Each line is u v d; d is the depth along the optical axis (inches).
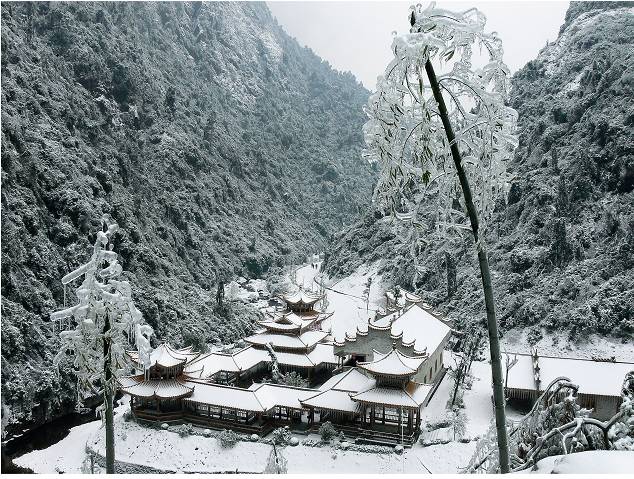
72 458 2289.6
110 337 741.9
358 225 7391.7
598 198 4397.1
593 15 7588.6
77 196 4249.5
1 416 2486.5
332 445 2204.7
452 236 396.5
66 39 6550.2
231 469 2167.8
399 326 3009.4
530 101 6407.5
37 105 4965.6
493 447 562.3
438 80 375.9
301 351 3083.2
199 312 4630.9
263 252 7209.6
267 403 2386.8
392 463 2100.1
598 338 3425.2
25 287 3366.1
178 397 2415.1
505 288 4089.6
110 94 6692.9
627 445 434.9
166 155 6771.7
